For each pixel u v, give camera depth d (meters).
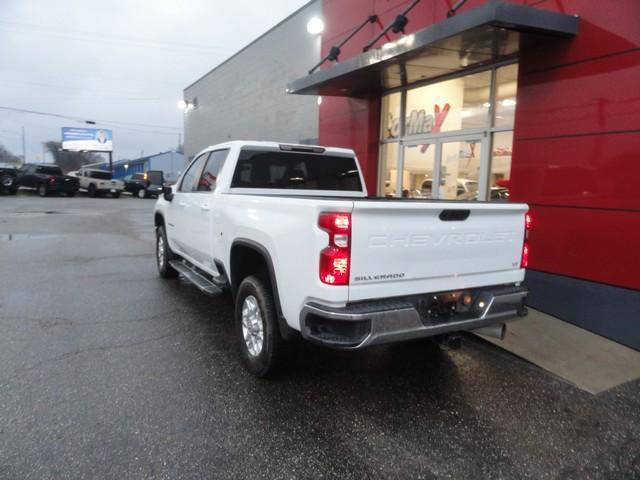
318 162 5.12
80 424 2.99
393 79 7.88
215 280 4.66
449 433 3.04
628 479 2.64
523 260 3.67
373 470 2.63
